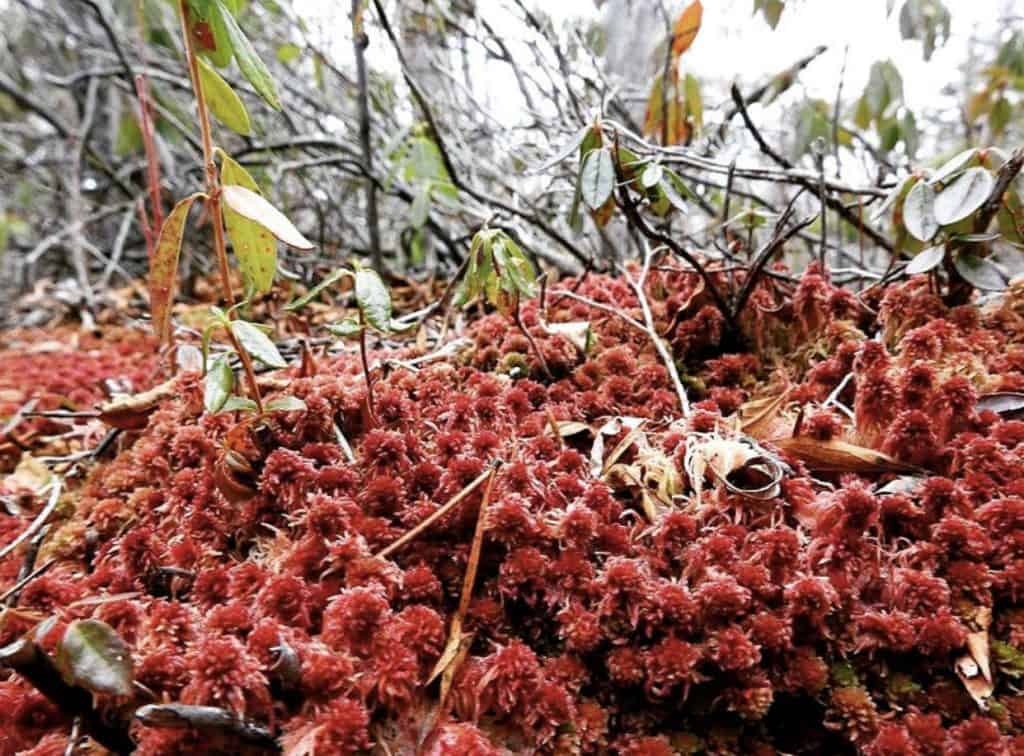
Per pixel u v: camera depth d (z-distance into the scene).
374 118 0.61
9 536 0.24
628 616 0.16
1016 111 0.56
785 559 0.17
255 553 0.19
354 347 0.37
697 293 0.29
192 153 0.66
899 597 0.17
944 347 0.24
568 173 0.43
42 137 0.83
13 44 0.81
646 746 0.15
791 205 0.28
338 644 0.15
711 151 0.44
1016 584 0.17
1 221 0.74
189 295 0.64
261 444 0.21
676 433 0.22
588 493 0.19
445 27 0.56
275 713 0.15
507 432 0.22
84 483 0.27
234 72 0.62
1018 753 0.14
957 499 0.18
